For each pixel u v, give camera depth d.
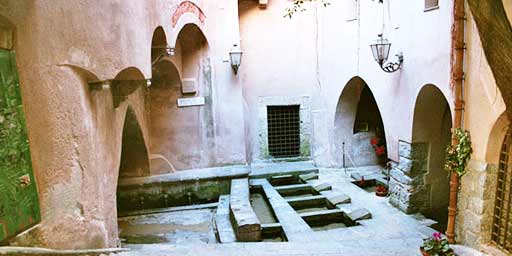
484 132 3.82
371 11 6.88
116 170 4.12
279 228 5.64
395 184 6.48
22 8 2.33
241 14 9.11
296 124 9.63
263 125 9.42
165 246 4.06
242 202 6.33
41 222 2.50
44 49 2.55
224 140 8.28
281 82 9.34
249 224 5.28
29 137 2.40
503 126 3.63
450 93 4.59
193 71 8.04
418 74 5.46
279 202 6.88
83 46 2.96
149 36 4.57
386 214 6.08
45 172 2.55
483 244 3.92
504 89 2.65
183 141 8.14
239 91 8.25
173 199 7.71
